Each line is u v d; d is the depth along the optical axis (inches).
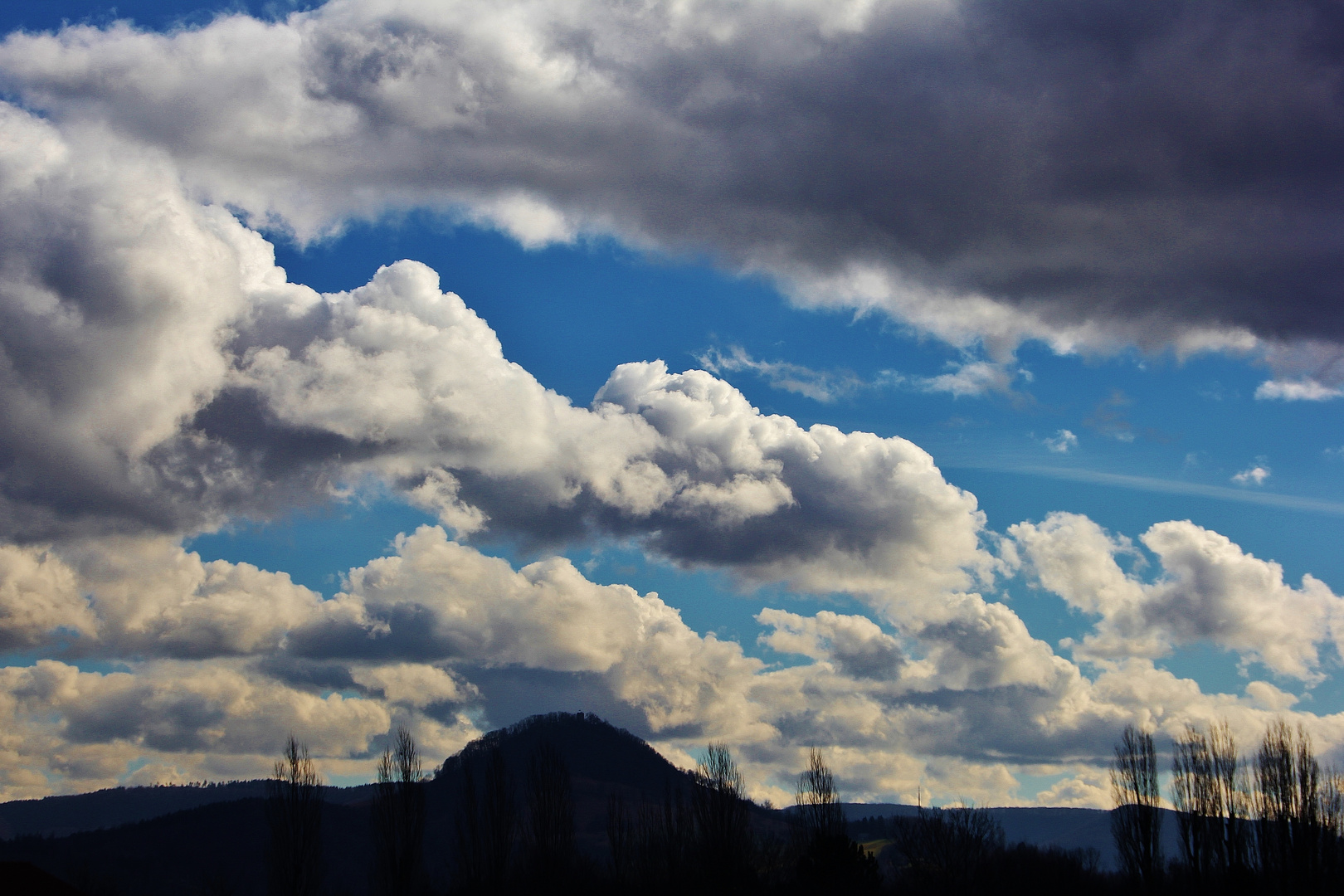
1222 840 3307.1
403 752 3814.0
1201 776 3425.2
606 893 4170.8
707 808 4037.9
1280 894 3053.6
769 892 3981.3
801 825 4281.5
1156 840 3523.6
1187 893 3422.7
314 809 3663.9
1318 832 3043.8
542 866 3981.3
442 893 4397.1
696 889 4008.4
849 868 3838.6
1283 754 3147.1
